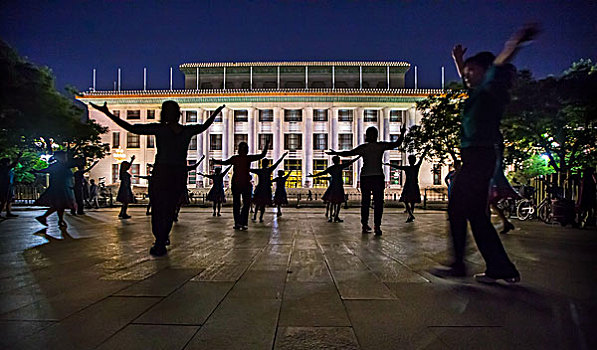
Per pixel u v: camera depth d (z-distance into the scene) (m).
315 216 13.42
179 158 5.00
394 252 5.05
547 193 12.35
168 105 5.08
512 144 14.71
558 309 2.54
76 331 2.16
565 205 9.52
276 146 45.38
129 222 10.35
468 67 3.37
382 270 3.85
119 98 45.81
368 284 3.26
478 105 3.24
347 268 3.96
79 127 28.88
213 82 49.78
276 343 1.99
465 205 3.37
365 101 44.69
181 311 2.52
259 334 2.11
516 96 11.71
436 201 31.98
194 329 2.19
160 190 4.88
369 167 7.41
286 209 19.80
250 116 45.66
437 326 2.24
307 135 45.25
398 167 10.80
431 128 23.31
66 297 2.85
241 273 3.72
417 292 2.98
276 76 49.56
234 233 7.58
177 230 8.22
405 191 10.79
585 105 11.52
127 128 4.93
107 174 45.84
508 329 2.19
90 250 5.26
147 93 45.78
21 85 20.38
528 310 2.53
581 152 14.29
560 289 3.07
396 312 2.49
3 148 22.19
